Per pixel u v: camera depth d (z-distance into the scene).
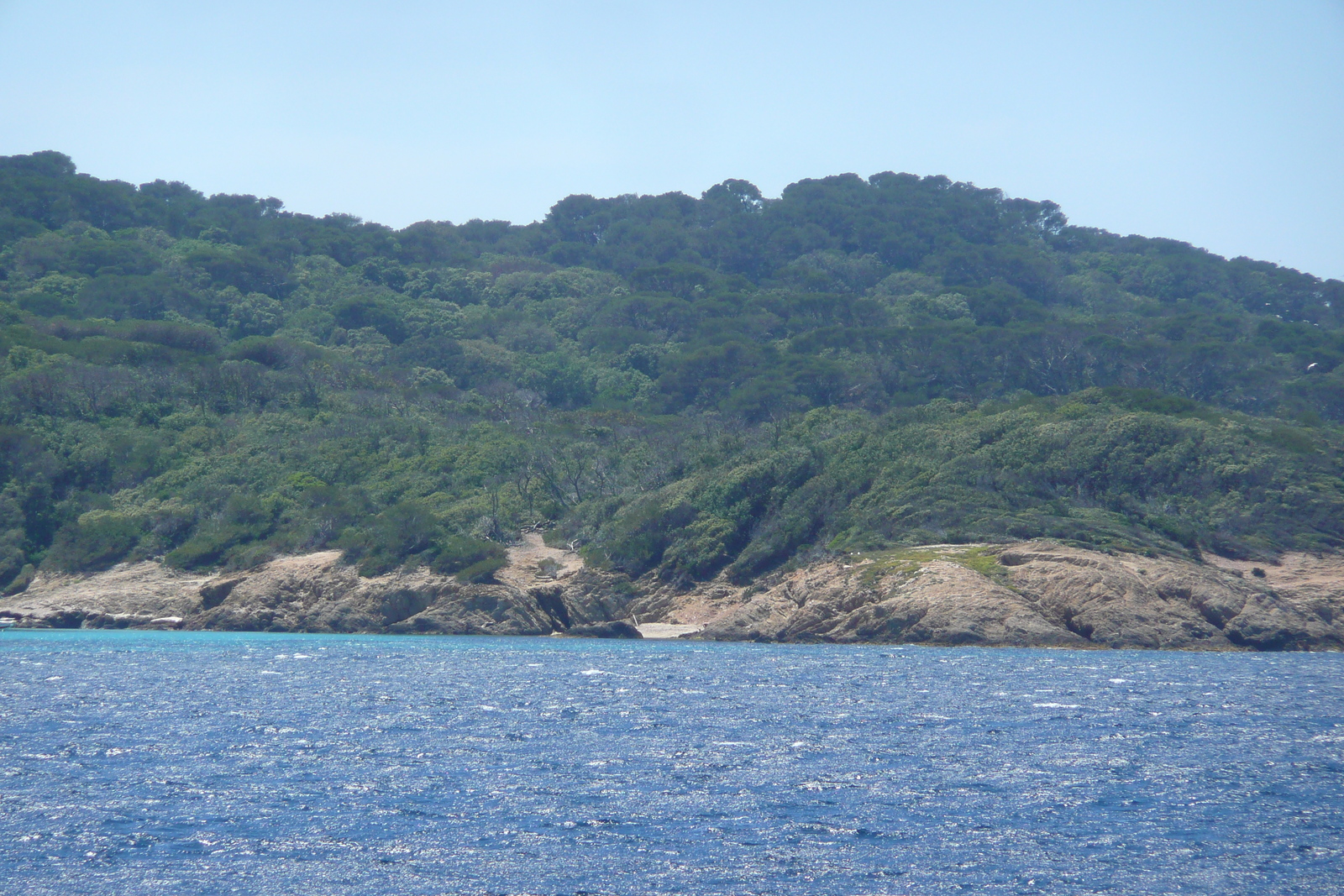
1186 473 101.31
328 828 30.14
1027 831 30.39
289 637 91.81
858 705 51.97
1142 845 29.28
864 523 98.56
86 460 116.44
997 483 100.19
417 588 98.44
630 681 61.72
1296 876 27.14
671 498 106.81
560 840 29.30
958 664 71.12
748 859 27.94
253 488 116.62
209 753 39.50
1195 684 61.19
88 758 38.44
